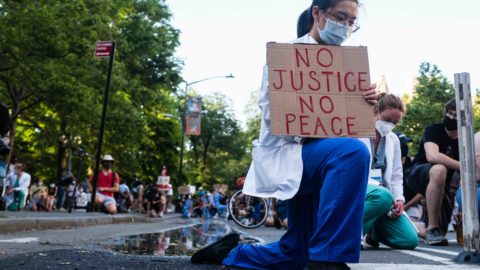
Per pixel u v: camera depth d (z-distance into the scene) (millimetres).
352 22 2828
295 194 2650
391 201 5016
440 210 6102
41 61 20062
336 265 2402
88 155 28062
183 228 11117
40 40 19562
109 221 12484
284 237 2930
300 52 2752
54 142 26797
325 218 2436
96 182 15430
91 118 23172
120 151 30562
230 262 3092
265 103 2730
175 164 48375
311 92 2713
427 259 4008
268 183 2652
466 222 3514
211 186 77188
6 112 7082
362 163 2441
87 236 6941
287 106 2666
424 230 6660
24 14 18906
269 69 2707
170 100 42344
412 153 34938
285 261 2912
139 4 35938
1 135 7074
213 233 9039
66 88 20734
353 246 2402
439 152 6168
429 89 36656
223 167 78750
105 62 24453
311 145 2611
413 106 35438
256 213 12352
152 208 19828
